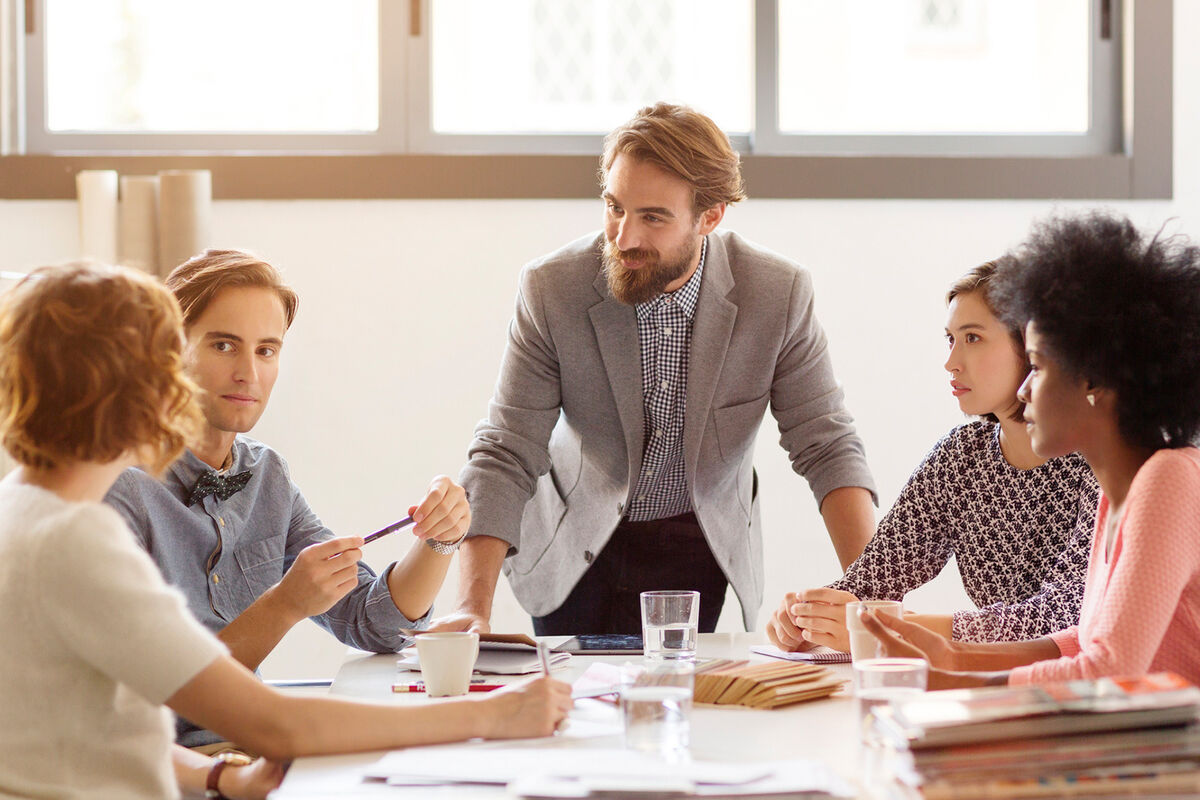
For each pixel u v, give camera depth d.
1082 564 1.75
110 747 1.12
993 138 3.47
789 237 3.39
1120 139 3.46
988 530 1.90
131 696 1.14
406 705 1.26
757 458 3.38
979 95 3.54
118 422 1.10
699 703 1.45
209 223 3.17
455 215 3.35
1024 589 1.88
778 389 2.35
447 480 1.80
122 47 3.42
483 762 1.15
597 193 3.33
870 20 3.50
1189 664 1.30
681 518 2.40
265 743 1.17
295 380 3.35
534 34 3.48
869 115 3.52
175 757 1.36
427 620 1.87
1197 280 1.32
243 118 3.44
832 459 2.28
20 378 1.09
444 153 3.38
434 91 3.45
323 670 3.35
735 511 2.39
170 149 3.42
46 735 1.10
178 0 3.43
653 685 1.25
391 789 1.10
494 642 1.67
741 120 3.51
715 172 2.09
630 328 2.23
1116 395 1.33
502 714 1.28
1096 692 1.05
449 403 3.37
